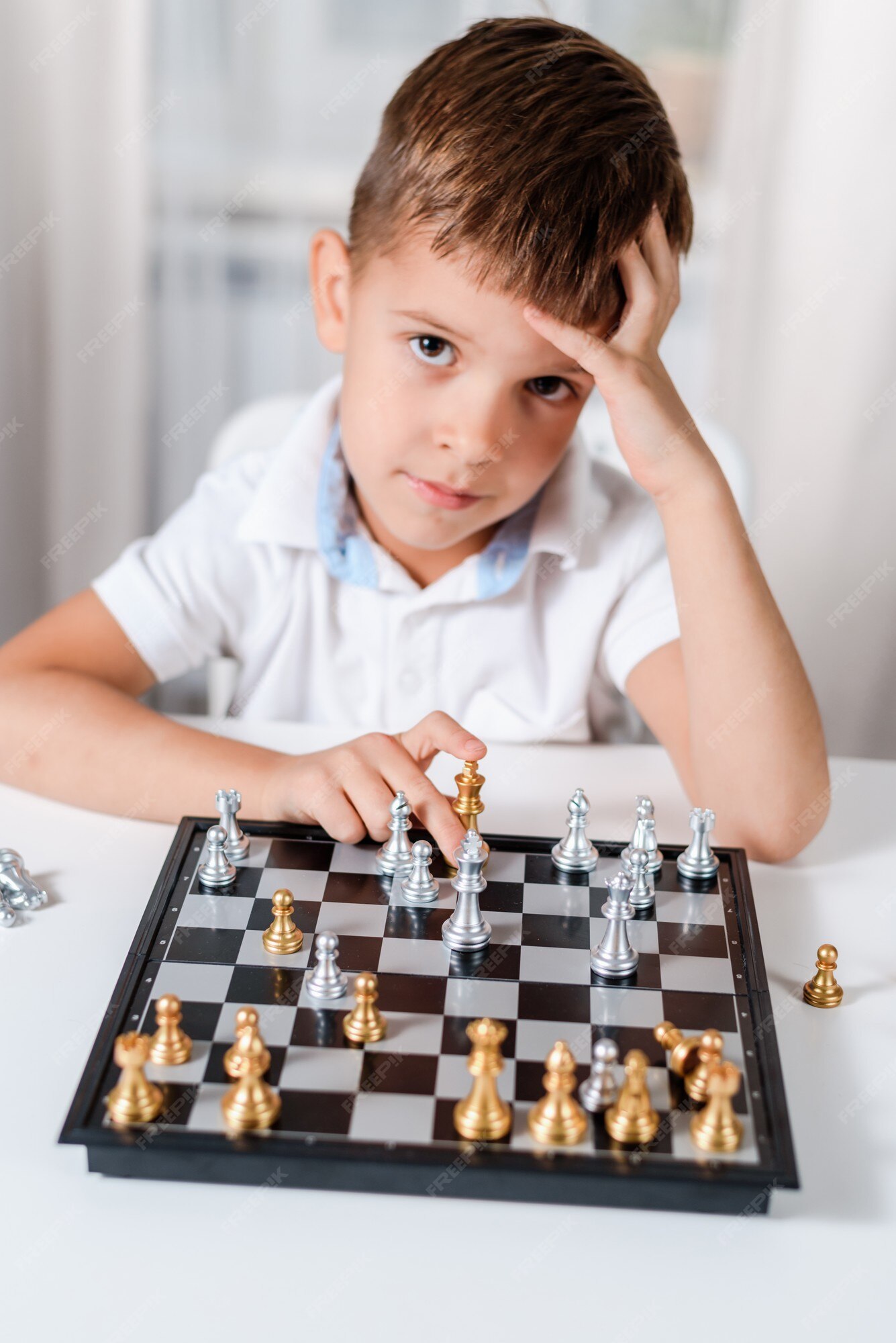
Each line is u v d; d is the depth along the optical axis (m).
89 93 2.03
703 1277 0.58
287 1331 0.55
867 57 2.09
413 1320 0.56
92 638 1.23
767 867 0.96
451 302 0.97
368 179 1.10
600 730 1.38
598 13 2.10
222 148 2.13
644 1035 0.70
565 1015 0.72
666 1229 0.61
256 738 1.13
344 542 1.25
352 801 0.91
